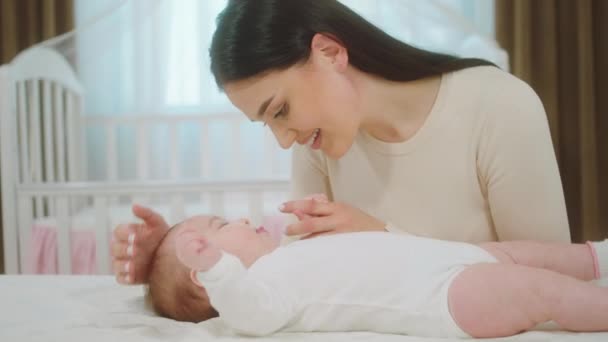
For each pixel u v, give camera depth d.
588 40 2.51
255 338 0.81
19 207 2.01
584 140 2.52
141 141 2.64
